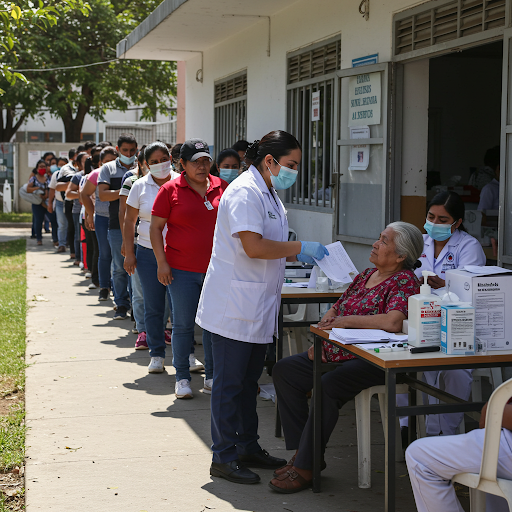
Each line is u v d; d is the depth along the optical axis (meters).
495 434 2.55
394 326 3.36
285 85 8.12
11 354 6.28
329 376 3.54
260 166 3.65
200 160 4.82
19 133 33.47
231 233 3.52
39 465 3.88
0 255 13.69
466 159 10.90
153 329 5.77
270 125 8.62
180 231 4.93
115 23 21.09
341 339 3.23
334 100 6.78
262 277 3.63
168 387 5.41
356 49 6.48
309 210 7.61
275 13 8.31
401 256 3.58
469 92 10.77
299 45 7.71
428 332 3.03
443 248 4.42
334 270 3.79
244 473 3.71
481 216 6.24
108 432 4.41
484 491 2.64
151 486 3.63
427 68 5.98
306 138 7.74
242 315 3.61
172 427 4.52
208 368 5.21
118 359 6.23
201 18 8.64
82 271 11.67
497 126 10.88
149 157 5.62
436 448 2.72
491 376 4.21
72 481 3.68
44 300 9.05
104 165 7.71
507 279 3.03
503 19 4.64
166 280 4.96
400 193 6.09
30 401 5.02
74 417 4.68
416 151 6.07
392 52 5.93
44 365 6.00
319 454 3.57
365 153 6.35
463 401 3.17
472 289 3.00
